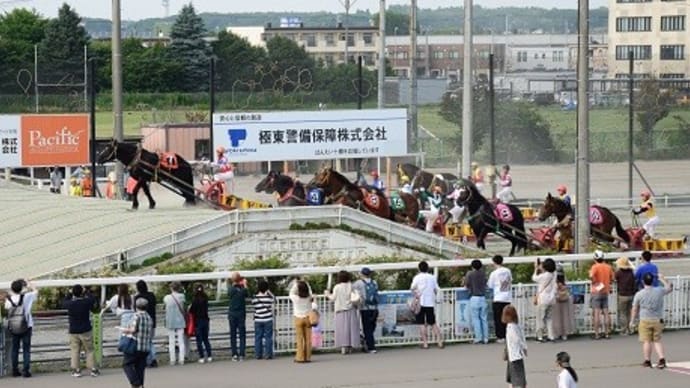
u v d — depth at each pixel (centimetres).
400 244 4194
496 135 8944
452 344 3078
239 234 3975
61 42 11119
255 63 11144
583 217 3731
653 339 2823
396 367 2814
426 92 11219
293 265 4012
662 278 3275
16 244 4284
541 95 12250
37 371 2761
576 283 3181
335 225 4097
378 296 3008
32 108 9175
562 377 2167
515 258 3222
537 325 3128
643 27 13725
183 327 2833
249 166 7575
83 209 4669
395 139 6153
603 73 14275
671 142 9838
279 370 2780
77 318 2677
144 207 4716
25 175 7038
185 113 8688
